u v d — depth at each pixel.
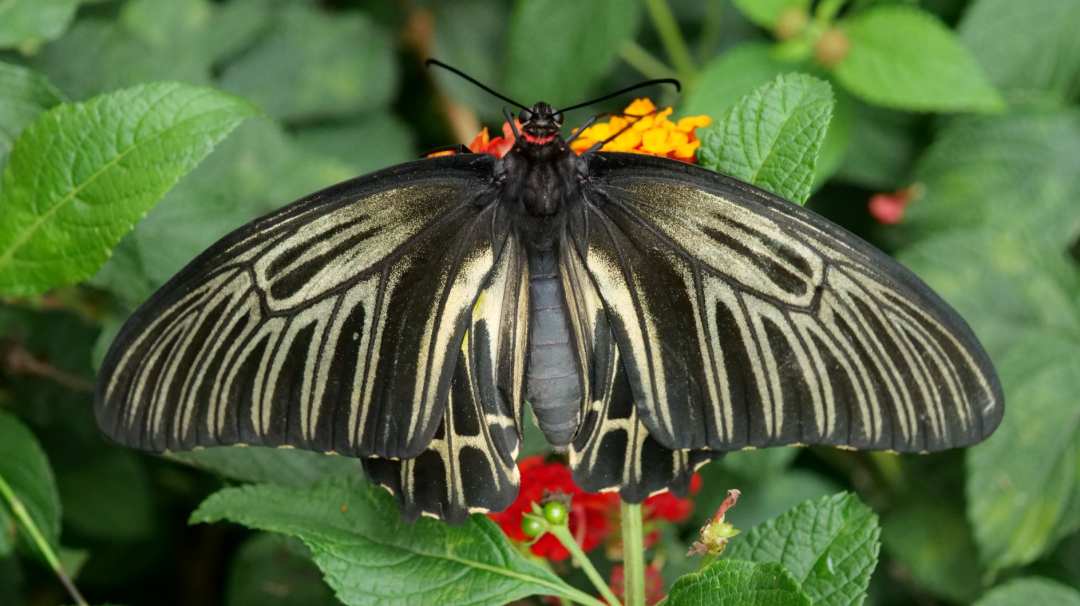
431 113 0.94
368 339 0.72
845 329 0.72
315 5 0.93
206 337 0.72
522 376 0.73
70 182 0.76
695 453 0.73
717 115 0.86
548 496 0.75
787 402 0.72
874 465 0.88
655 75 0.91
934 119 0.89
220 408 0.72
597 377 0.74
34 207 0.76
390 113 0.93
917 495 0.87
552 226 0.74
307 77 0.92
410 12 0.93
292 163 0.88
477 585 0.74
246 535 0.91
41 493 0.80
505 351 0.74
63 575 0.79
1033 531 0.83
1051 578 0.86
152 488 0.90
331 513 0.74
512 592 0.74
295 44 0.92
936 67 0.85
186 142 0.75
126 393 0.71
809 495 0.87
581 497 0.79
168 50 0.89
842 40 0.85
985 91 0.85
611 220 0.73
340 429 0.72
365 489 0.75
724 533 0.73
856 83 0.85
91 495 0.87
